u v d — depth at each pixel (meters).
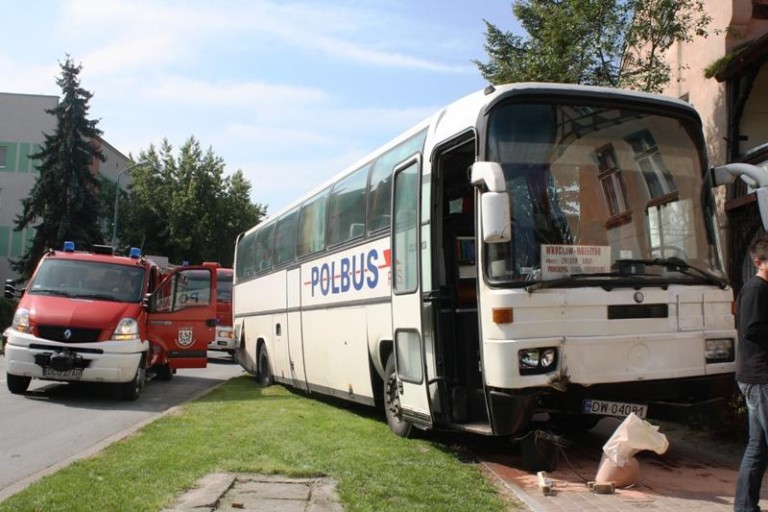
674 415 6.76
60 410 11.42
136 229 57.59
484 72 14.96
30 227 54.81
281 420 9.92
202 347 15.26
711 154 12.64
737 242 11.60
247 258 17.69
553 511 5.62
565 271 6.54
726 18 12.46
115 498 5.64
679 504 5.82
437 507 5.60
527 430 7.23
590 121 7.06
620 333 6.51
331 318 11.16
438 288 7.64
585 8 12.06
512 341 6.25
